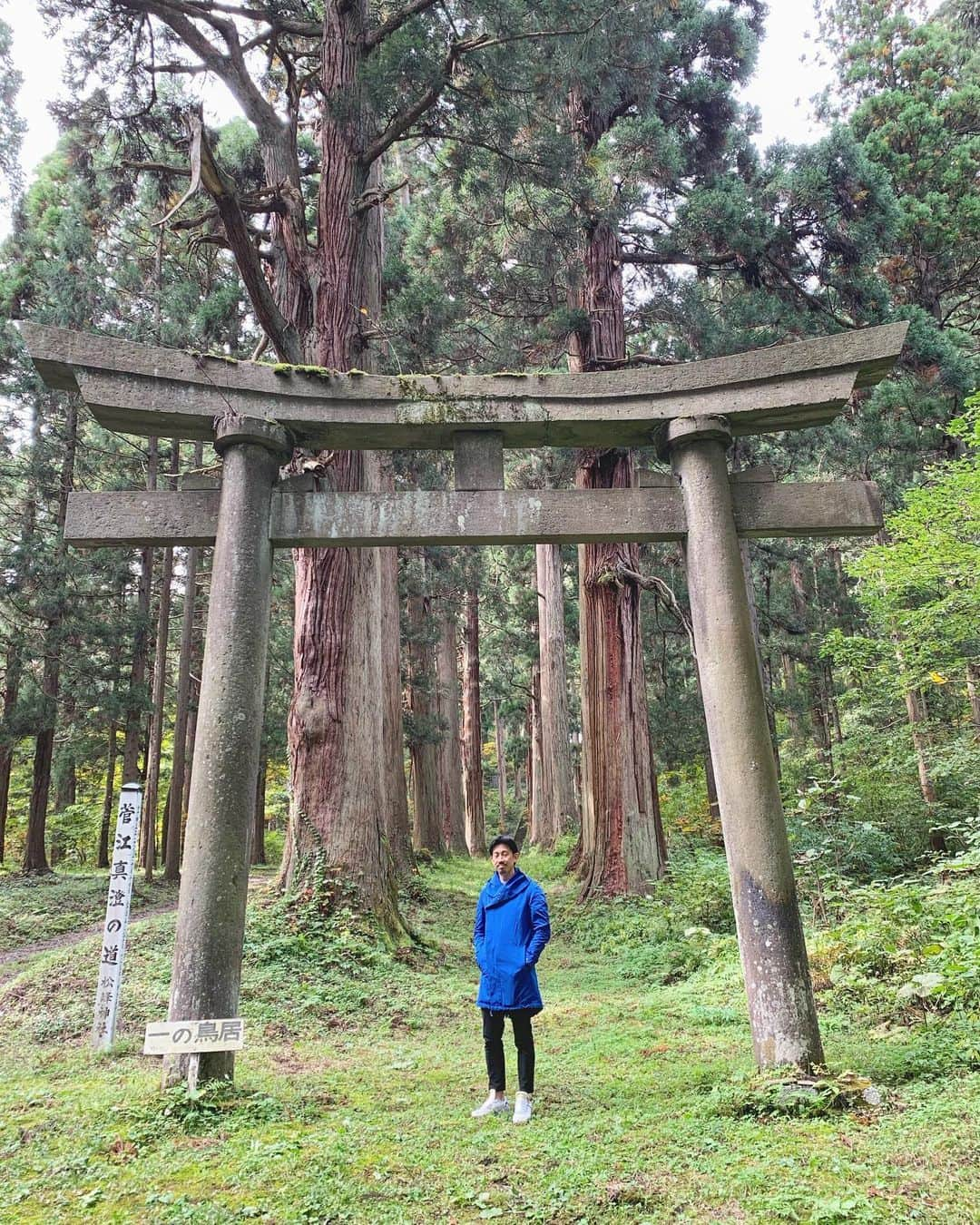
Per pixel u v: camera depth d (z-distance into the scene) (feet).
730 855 14.65
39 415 59.00
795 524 16.29
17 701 59.11
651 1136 11.75
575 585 90.74
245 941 25.04
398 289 44.80
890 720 47.14
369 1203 9.82
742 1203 9.32
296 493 16.43
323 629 30.53
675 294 44.09
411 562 65.62
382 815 30.94
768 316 42.29
